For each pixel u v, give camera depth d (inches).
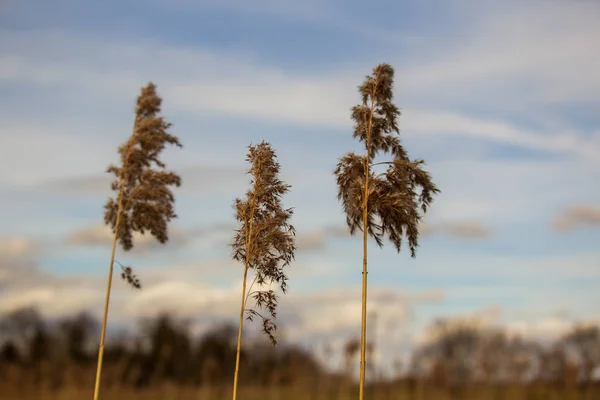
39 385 3939.5
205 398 4030.5
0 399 3634.4
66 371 4079.7
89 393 3828.7
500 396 4128.9
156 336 4916.3
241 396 4008.4
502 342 4315.9
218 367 4633.4
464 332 4515.3
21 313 4379.9
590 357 4195.4
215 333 5339.6
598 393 4045.3
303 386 3956.7
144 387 4463.6
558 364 4247.0
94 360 4557.1
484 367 4274.1
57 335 4522.6
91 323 4643.2
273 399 3826.3
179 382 4692.4
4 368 3905.0
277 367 4301.2
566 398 3929.6
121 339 4813.0
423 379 4261.8
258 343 3853.3
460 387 4306.1
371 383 3890.3
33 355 4323.3
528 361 4247.0
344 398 3587.6
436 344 4574.3
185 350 4972.9
